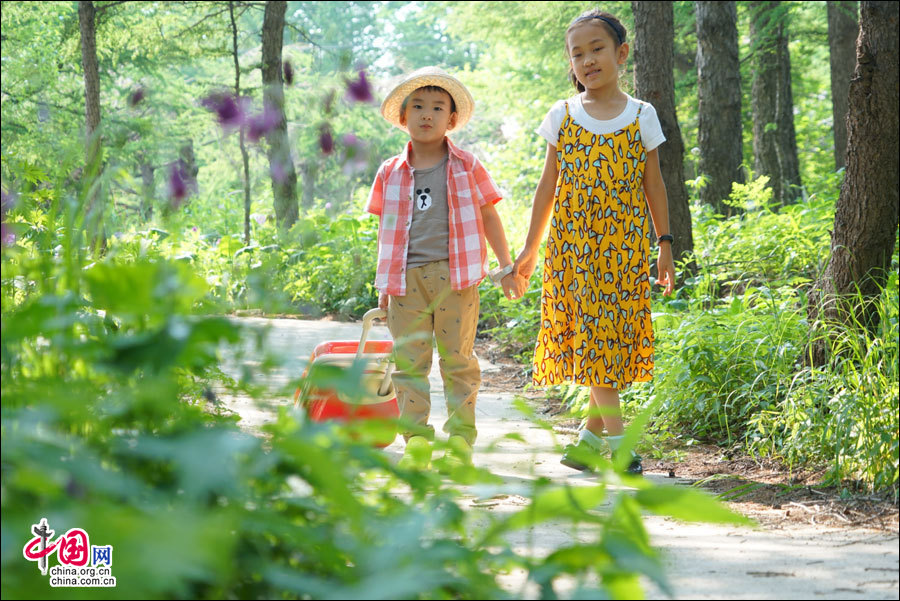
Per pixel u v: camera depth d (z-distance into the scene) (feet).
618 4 64.18
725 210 35.14
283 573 4.21
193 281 4.04
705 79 36.19
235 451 3.41
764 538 8.50
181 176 7.04
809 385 12.34
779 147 51.21
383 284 12.59
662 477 11.89
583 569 4.06
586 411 14.82
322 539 4.28
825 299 13.44
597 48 12.66
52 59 71.46
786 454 11.94
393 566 4.14
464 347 12.56
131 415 4.55
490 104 87.81
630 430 3.94
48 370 4.98
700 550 8.04
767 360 14.46
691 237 23.49
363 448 4.76
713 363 14.64
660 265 13.03
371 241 33.14
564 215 12.83
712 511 3.51
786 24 49.62
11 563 3.51
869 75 12.93
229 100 6.90
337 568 4.58
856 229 13.12
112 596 3.11
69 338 4.28
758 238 24.80
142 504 3.68
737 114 36.17
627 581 3.93
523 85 83.10
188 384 5.92
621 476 3.76
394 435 4.96
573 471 11.78
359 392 4.23
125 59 71.36
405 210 12.83
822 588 6.83
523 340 24.85
